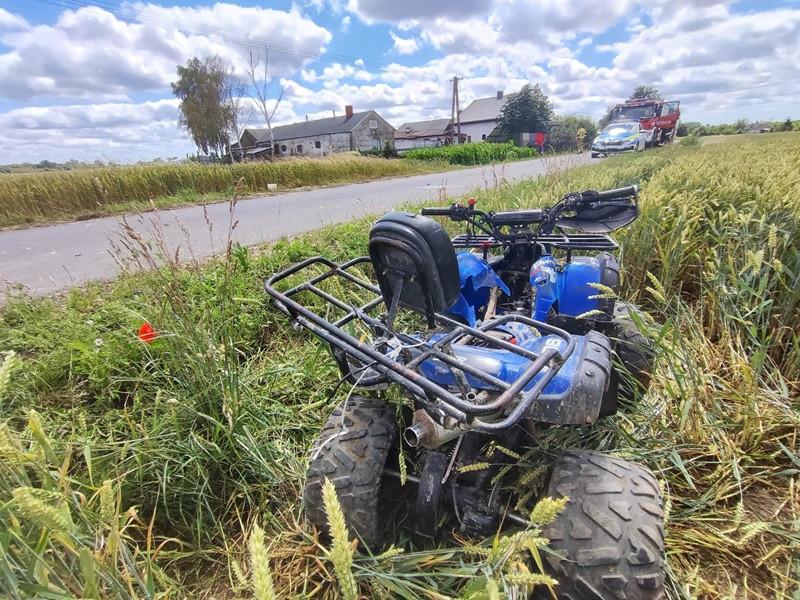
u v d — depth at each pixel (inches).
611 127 1032.8
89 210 535.5
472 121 2876.5
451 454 78.9
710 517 90.2
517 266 142.6
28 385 125.8
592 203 142.6
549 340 83.6
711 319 143.5
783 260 154.0
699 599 77.7
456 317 100.4
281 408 118.1
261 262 206.4
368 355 67.3
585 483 67.6
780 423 107.7
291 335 164.1
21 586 42.7
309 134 2573.8
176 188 639.8
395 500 90.0
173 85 1991.9
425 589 67.2
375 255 75.7
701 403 110.7
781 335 136.3
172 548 91.0
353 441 79.9
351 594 35.3
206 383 105.4
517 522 78.3
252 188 692.7
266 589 31.0
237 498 99.7
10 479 52.1
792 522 86.9
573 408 69.7
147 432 103.0
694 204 207.6
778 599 76.9
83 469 97.0
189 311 124.0
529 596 66.7
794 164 339.3
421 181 732.7
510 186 359.6
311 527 85.8
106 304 169.5
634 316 109.5
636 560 60.4
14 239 371.9
